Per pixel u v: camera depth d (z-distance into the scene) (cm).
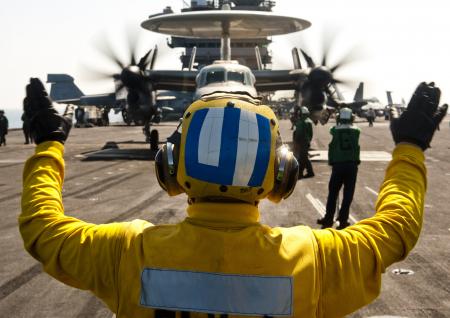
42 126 174
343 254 151
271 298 146
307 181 1570
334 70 2334
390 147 2730
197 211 157
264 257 149
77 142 3231
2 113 3016
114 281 153
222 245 150
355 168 908
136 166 1956
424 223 1005
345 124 905
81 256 155
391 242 152
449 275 683
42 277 686
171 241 153
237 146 149
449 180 1609
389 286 643
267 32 2834
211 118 154
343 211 917
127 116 2498
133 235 157
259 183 152
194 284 147
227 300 146
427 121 163
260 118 156
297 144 1648
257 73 2789
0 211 1147
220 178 149
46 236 159
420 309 564
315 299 148
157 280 149
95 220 1038
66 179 1630
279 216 1071
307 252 151
